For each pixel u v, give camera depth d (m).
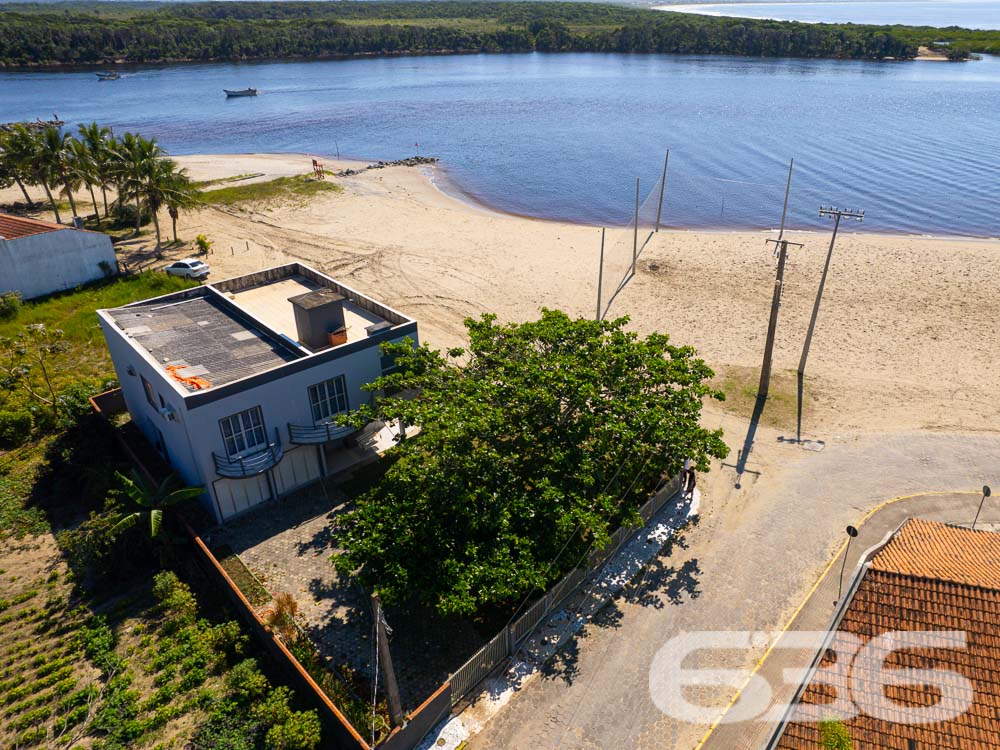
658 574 25.08
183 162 91.19
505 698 20.52
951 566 18.36
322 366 28.23
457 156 94.44
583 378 26.20
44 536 27.27
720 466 31.23
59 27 190.75
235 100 138.12
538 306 47.53
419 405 25.91
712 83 142.12
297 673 20.50
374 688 20.02
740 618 23.16
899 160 86.00
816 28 186.00
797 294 48.41
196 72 177.38
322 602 23.77
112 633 23.02
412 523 22.03
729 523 27.62
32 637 22.98
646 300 48.28
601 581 24.75
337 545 26.31
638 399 26.00
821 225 65.25
